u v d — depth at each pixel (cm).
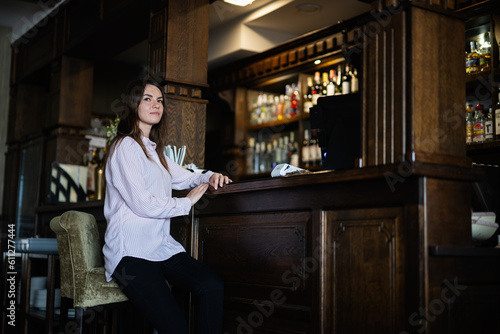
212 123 641
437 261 178
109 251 228
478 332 188
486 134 365
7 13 616
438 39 197
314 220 212
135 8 406
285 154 557
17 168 638
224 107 603
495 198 231
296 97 538
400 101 191
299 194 220
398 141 191
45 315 343
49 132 565
